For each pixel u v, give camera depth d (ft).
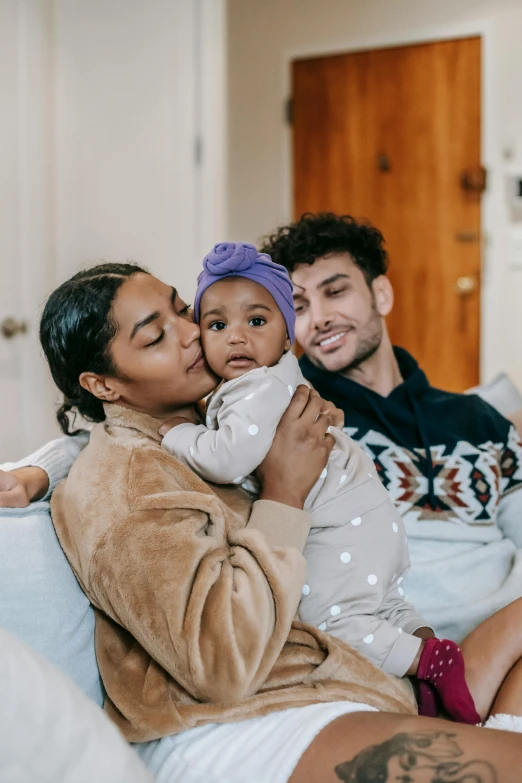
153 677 3.32
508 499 5.34
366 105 15.31
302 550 3.51
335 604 3.68
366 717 3.12
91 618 3.66
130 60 10.62
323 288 5.38
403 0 14.90
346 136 15.49
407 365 5.78
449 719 3.71
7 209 10.13
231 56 16.22
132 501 3.31
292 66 15.81
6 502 3.60
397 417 5.25
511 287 14.71
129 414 3.81
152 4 10.57
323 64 15.57
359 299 5.41
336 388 5.39
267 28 15.92
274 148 16.01
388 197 15.29
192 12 10.48
